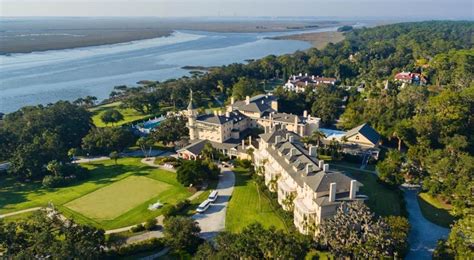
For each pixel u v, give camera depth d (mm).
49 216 91625
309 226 93188
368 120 173500
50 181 131875
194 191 125062
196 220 106562
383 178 122188
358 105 188250
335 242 81438
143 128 192000
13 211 114688
